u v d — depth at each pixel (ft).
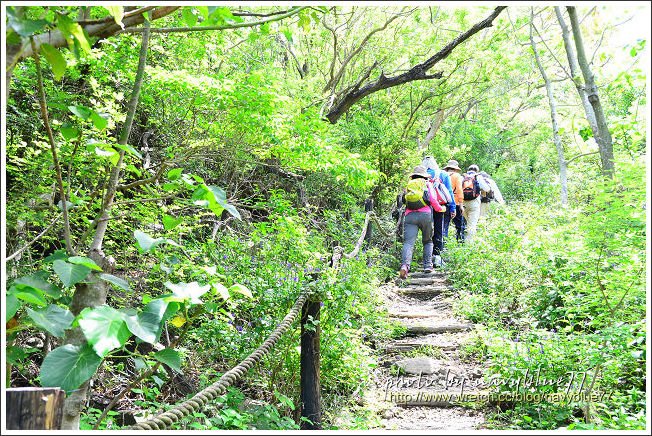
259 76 18.48
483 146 75.61
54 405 6.07
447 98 58.08
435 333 23.09
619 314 16.21
